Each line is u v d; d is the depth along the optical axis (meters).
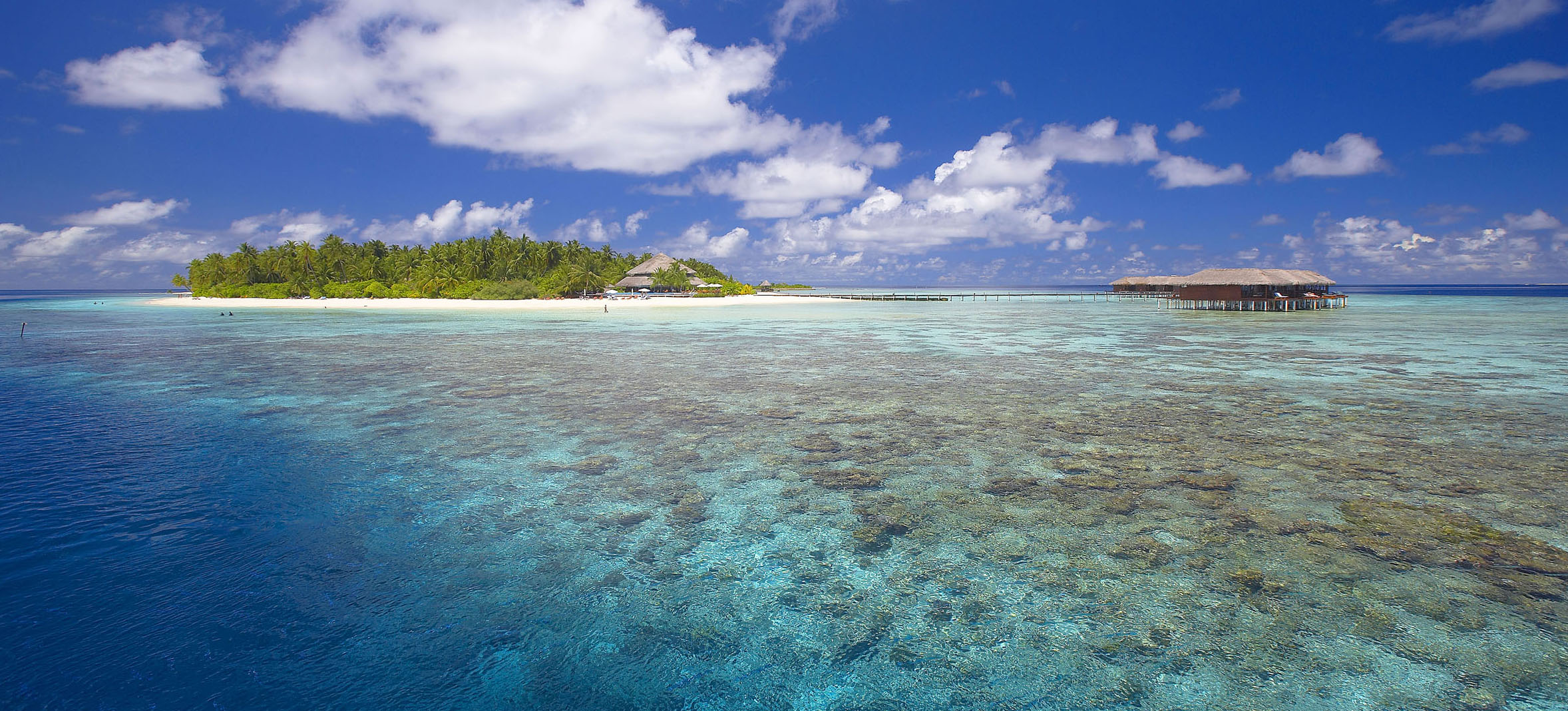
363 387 16.61
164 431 11.84
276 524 7.39
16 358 22.97
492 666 4.80
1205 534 6.95
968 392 15.68
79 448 10.62
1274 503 7.84
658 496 8.30
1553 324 38.06
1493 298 91.69
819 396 15.20
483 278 92.00
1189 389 15.88
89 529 7.21
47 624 5.33
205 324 42.03
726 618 5.44
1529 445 10.48
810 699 4.44
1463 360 21.08
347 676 4.69
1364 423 12.08
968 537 6.96
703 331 35.91
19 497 8.24
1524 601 5.47
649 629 5.29
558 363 21.47
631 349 26.08
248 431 11.81
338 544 6.85
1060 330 35.50
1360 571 6.06
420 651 4.98
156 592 5.82
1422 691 4.38
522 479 9.00
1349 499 7.98
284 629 5.27
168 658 4.90
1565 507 7.65
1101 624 5.26
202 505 8.00
